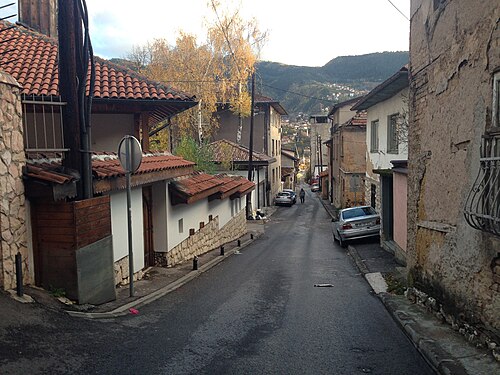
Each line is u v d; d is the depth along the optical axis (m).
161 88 12.19
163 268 11.86
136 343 5.56
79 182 7.10
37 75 10.85
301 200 51.06
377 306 8.09
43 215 6.70
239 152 34.41
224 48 31.88
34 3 15.08
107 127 12.11
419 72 8.09
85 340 5.35
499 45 4.99
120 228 9.26
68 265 6.71
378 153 19.25
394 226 12.98
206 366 4.94
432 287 7.12
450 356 5.07
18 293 5.91
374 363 5.21
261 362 5.14
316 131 82.38
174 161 12.81
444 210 6.66
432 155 7.25
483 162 5.24
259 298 8.72
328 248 18.03
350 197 31.64
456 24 6.24
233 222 21.91
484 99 5.36
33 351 4.68
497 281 4.98
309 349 5.65
